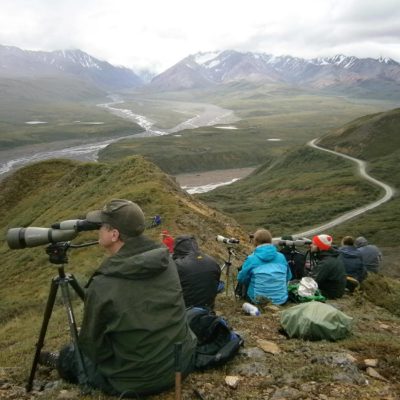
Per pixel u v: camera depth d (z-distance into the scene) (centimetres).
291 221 10756
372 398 555
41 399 553
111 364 527
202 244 2380
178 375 495
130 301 498
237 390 577
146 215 2883
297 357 691
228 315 945
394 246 7656
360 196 13225
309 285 1061
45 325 591
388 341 786
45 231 539
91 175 5750
